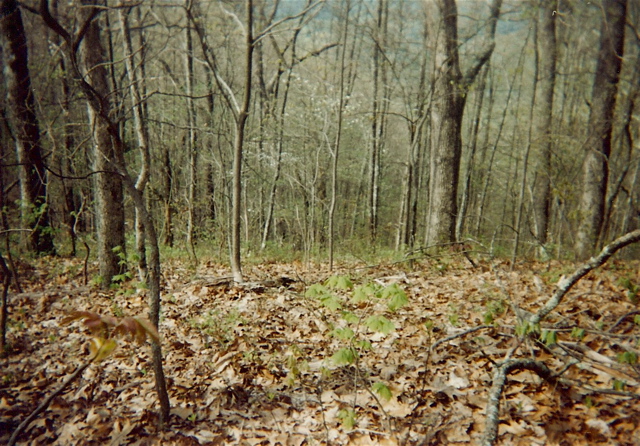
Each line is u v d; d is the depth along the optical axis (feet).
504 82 57.52
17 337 18.58
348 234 70.64
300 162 49.34
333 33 52.16
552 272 24.66
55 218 45.62
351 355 11.13
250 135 47.55
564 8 36.86
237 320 19.54
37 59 37.96
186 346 17.43
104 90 24.48
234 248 26.18
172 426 12.32
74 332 19.38
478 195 85.71
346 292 22.41
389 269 28.68
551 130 40.29
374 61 47.80
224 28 38.63
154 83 42.34
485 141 66.90
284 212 54.90
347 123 52.60
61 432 12.31
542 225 41.83
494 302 18.40
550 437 10.44
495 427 9.30
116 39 40.27
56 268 31.07
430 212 34.96
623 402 11.37
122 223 26.32
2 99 32.04
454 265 29.19
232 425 12.32
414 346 16.02
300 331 18.34
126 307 22.22
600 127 32.58
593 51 38.32
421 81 46.14
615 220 46.34
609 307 17.54
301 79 48.42
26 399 13.94
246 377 14.55
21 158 32.45
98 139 24.66
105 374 15.40
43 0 9.29
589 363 12.82
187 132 44.45
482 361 14.23
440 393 12.82
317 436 11.66
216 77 24.61
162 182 47.57
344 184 79.61
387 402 12.69
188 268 32.53
